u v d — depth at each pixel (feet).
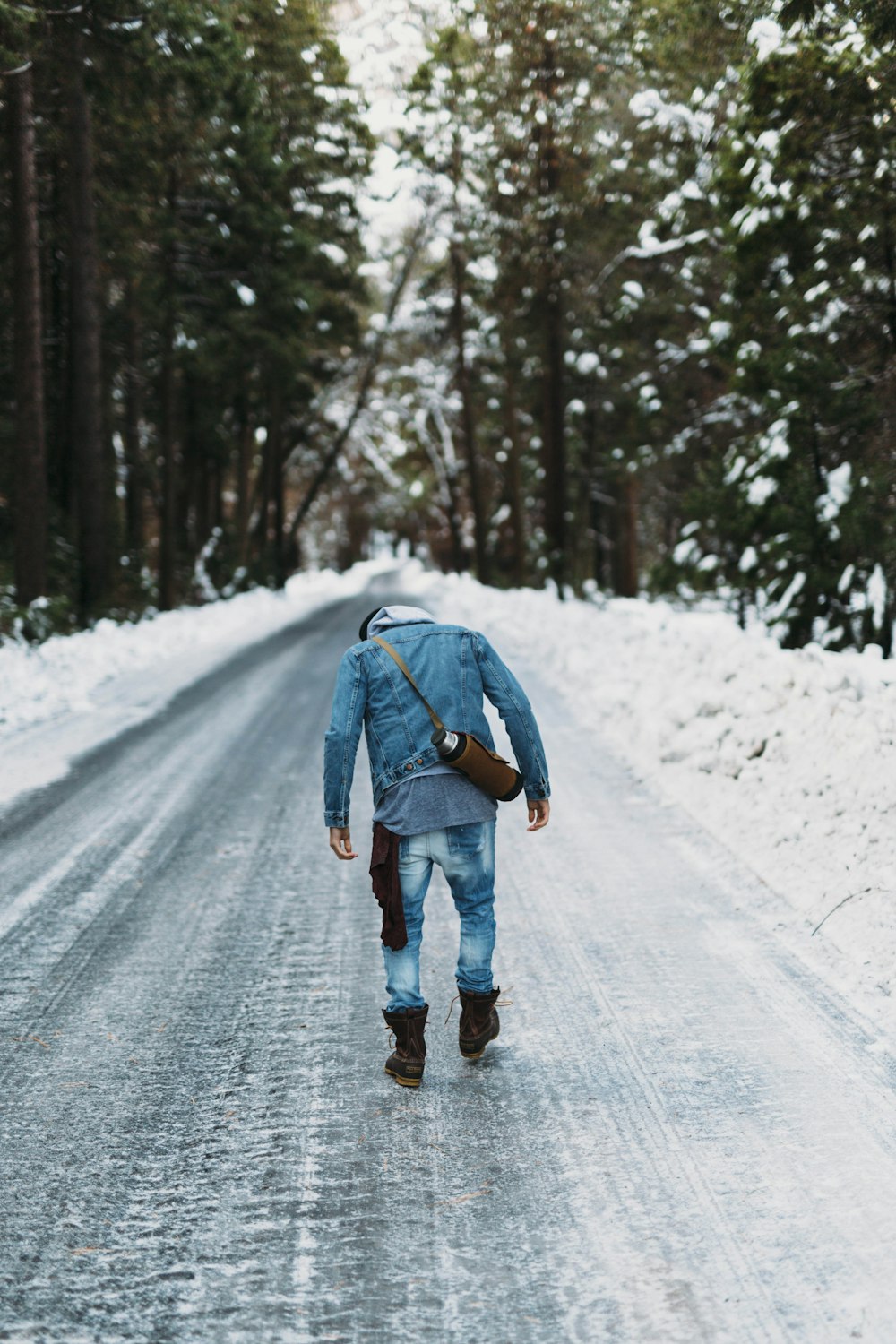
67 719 36.68
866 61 32.81
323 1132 11.13
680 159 53.83
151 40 57.26
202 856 21.22
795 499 39.63
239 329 84.07
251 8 72.33
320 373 125.39
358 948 16.34
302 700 39.83
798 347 39.75
